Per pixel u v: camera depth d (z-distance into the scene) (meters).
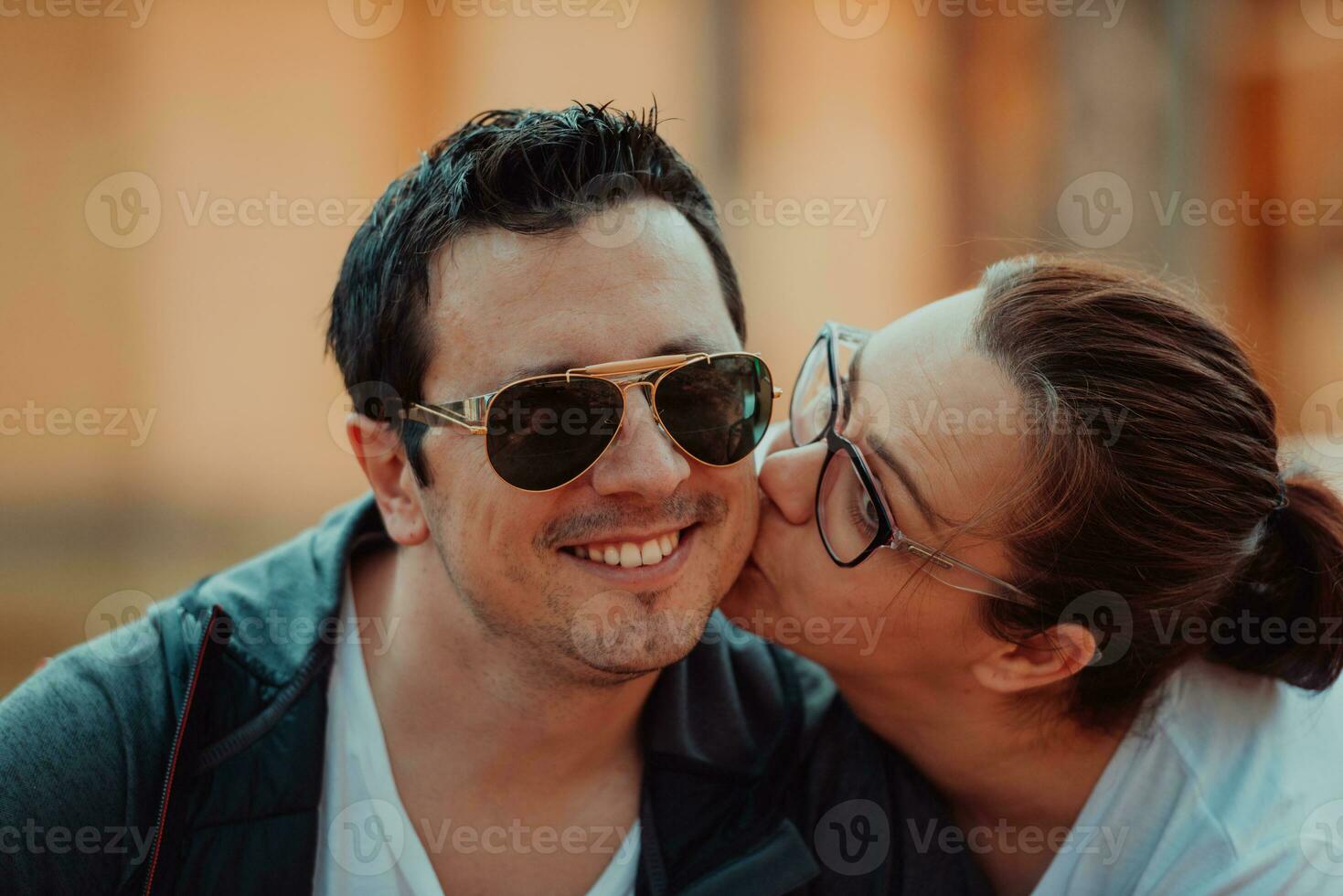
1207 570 1.72
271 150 5.10
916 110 5.64
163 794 1.56
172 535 5.06
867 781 1.93
